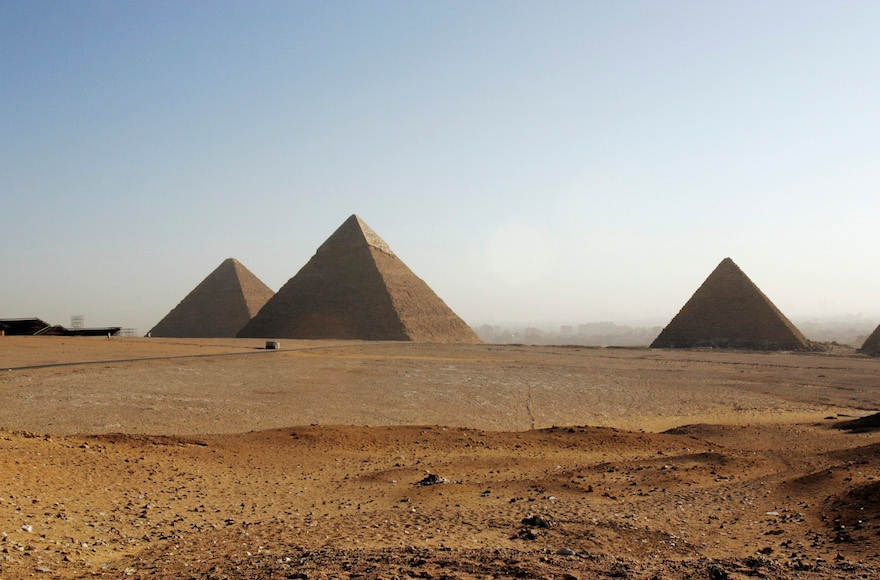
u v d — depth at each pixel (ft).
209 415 119.65
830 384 208.95
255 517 51.47
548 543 40.75
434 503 55.62
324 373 199.31
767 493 59.93
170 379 169.48
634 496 59.62
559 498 57.47
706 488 63.67
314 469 74.02
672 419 141.79
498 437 99.09
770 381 215.31
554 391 180.04
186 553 39.45
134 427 105.70
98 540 41.83
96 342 313.94
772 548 41.27
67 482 55.83
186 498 56.70
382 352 311.68
